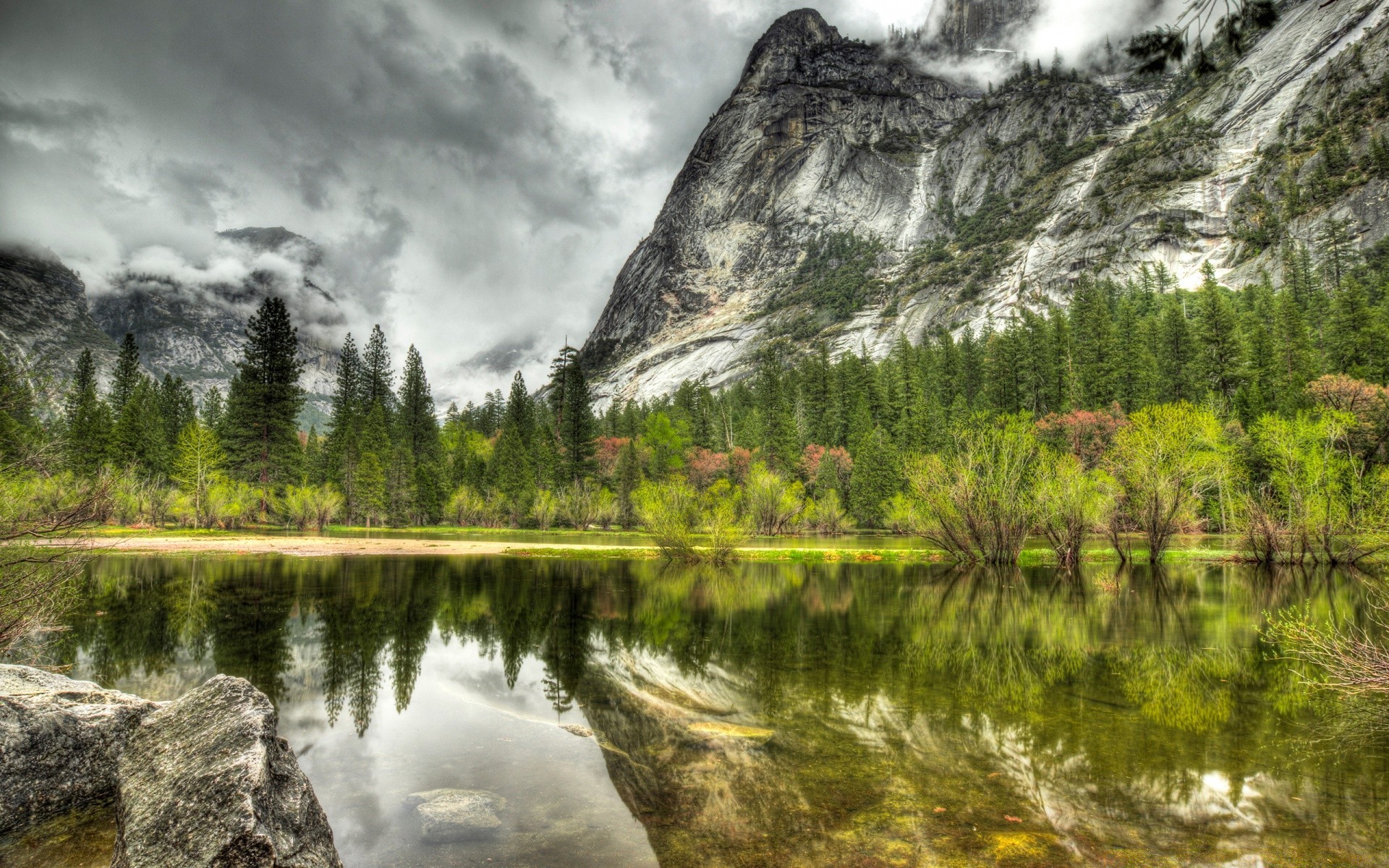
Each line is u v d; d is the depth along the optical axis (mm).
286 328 52969
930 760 7910
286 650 13344
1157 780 7328
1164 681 11547
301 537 44844
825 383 85125
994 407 69750
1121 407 59406
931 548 34625
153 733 5180
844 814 6461
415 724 9195
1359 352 54562
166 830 4191
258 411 51250
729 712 9758
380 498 58844
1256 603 19594
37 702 5836
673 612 18500
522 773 7465
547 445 70500
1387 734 8719
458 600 20141
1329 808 6594
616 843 5809
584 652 13703
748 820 6324
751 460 68250
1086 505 28312
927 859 5609
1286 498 28656
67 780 5645
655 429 79188
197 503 45250
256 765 4441
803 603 20156
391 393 80062
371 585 22781
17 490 8531
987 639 14961
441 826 6086
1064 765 7738
